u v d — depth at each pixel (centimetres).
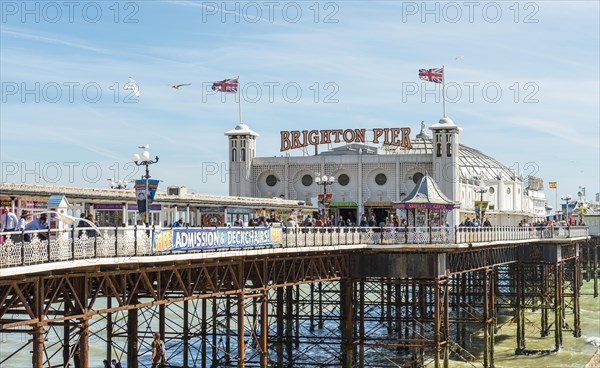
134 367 4828
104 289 3791
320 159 10931
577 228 8925
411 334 7831
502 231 6862
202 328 5806
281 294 6203
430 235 5775
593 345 7956
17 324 3083
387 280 5928
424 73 9819
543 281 8906
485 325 6400
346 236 5612
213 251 4156
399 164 10738
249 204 6769
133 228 3591
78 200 4422
